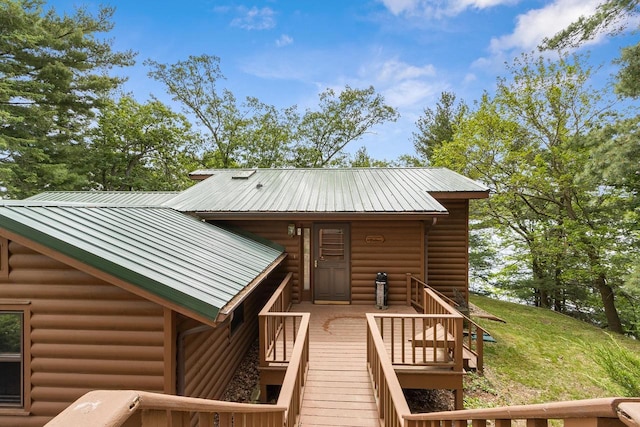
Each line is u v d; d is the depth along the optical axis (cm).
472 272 1797
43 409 365
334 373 514
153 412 114
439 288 1002
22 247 370
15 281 369
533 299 1677
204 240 604
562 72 1358
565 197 1370
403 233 859
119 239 413
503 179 1482
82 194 1202
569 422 110
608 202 1185
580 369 745
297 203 848
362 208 798
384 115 2431
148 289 335
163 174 2273
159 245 458
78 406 87
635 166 823
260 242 841
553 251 1362
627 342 983
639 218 1130
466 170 1573
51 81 1441
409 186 987
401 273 861
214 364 498
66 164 1550
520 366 754
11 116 1227
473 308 1192
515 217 1560
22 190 1359
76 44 1491
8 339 376
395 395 332
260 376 519
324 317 770
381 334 528
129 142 2059
